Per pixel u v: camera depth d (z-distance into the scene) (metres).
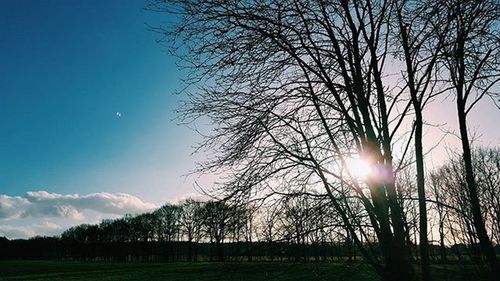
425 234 7.57
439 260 9.68
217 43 8.38
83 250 148.88
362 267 8.02
